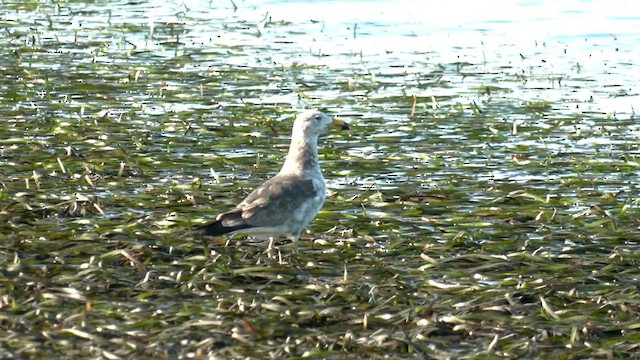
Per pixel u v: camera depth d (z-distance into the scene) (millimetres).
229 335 11375
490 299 12656
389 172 18359
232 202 16297
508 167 18734
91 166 17812
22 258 13742
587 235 15062
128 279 13125
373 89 24688
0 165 17953
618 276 13492
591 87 25266
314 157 14422
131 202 16172
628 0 36438
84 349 11023
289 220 13859
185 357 10984
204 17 33531
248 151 19453
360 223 15484
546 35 31297
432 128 21266
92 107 22359
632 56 28703
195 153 19281
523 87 25188
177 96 23562
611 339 11609
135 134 20219
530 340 11453
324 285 12977
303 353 11133
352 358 11031
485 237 15062
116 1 36406
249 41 29922
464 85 25312
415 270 13680
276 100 23484
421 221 15672
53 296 12344
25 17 33219
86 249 14000
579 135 20828
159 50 28484
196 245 14258
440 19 33344
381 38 30625
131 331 11508
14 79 24797
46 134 20141
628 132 21250
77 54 27812
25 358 10812
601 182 17812
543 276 13523
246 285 13109
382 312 12289
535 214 15977
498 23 32875
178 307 12344
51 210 15586
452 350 11391
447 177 18094
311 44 29641
